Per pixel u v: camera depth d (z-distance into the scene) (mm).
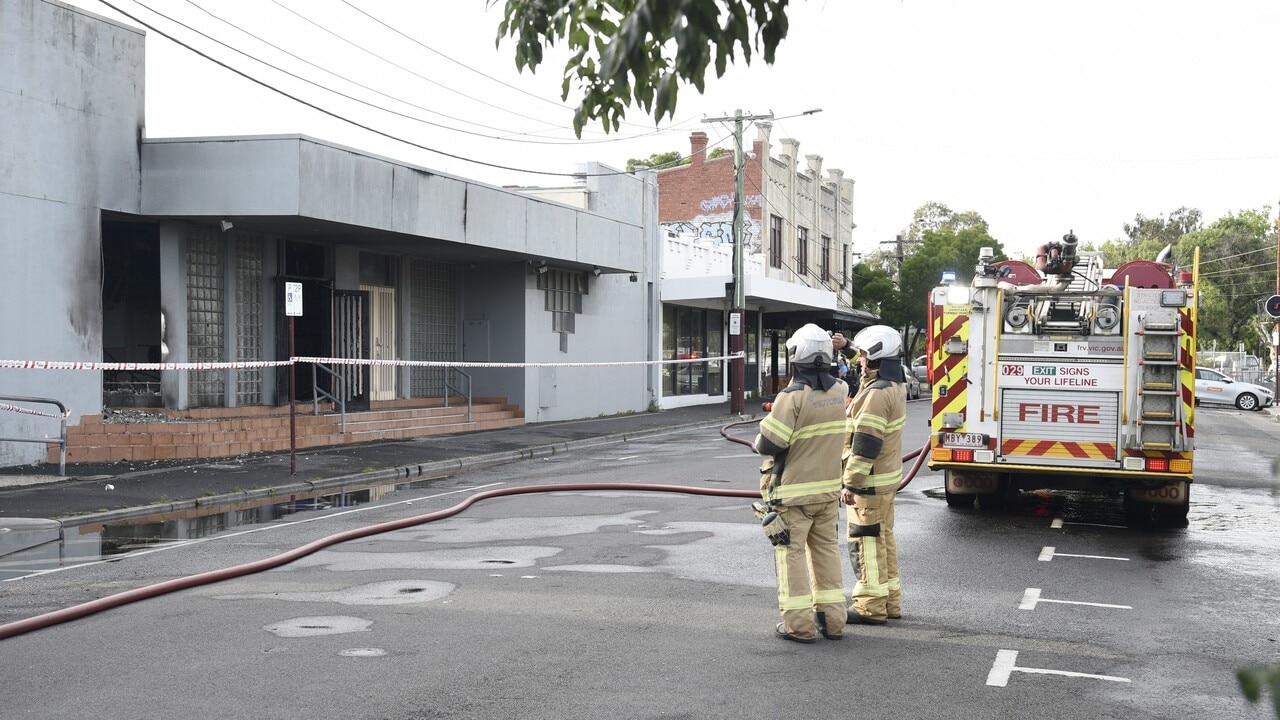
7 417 15656
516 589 8312
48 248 16203
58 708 5477
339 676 6008
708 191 46844
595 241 27172
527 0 4281
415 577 8781
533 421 26688
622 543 10430
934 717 5379
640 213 33000
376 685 5840
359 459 17703
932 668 6254
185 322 18578
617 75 3236
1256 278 70250
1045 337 11695
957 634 7086
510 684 5863
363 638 6828
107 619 7336
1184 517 11961
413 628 7082
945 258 56219
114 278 19797
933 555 9953
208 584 8516
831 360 6984
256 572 8969
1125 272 11469
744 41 3242
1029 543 10594
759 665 6266
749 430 26656
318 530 11344
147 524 11867
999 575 9055
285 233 20234
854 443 7207
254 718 5312
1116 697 5746
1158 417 11320
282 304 20266
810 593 6875
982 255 12008
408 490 14898
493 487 15109
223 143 17500
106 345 19828
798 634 6785
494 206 22875
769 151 46219
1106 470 11500
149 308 19844
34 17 15930
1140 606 7941
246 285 19938
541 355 27000
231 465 16391
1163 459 11375
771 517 6824
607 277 30484
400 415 22266
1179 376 11297
